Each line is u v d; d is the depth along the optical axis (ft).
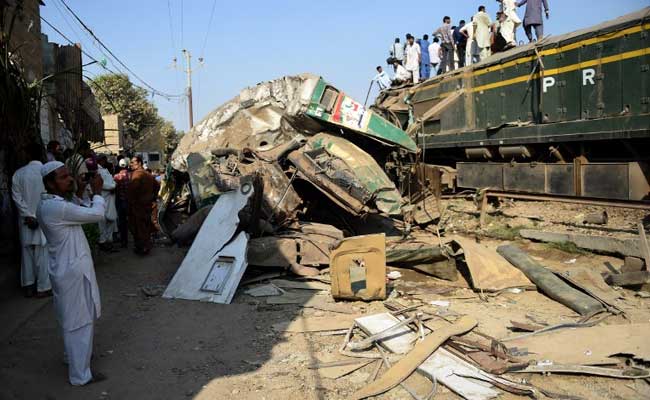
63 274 13.33
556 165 31.09
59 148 24.50
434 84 42.68
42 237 20.75
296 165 29.27
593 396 12.30
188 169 32.58
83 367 13.60
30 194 20.54
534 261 22.86
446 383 12.94
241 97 35.32
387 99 49.29
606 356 14.05
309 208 31.96
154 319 18.84
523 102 33.94
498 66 35.96
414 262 24.08
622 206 27.53
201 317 18.98
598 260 24.50
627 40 26.99
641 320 17.13
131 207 29.25
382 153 37.70
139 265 27.30
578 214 29.73
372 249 20.18
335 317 18.72
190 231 30.68
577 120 29.60
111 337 17.10
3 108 21.88
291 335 16.99
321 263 24.68
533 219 31.07
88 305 13.80
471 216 35.55
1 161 26.63
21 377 13.91
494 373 13.42
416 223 35.37
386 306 19.56
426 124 43.34
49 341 16.57
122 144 91.86
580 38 29.53
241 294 21.89
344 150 29.78
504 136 34.60
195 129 36.96
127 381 13.79
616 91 27.71
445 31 53.36
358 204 27.35
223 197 24.35
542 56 32.04
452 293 21.39
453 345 15.21
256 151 32.42
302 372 14.12
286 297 21.21
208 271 22.18
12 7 31.55
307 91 32.19
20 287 22.24
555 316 18.04
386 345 15.58
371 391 12.75
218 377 13.91
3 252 25.63
